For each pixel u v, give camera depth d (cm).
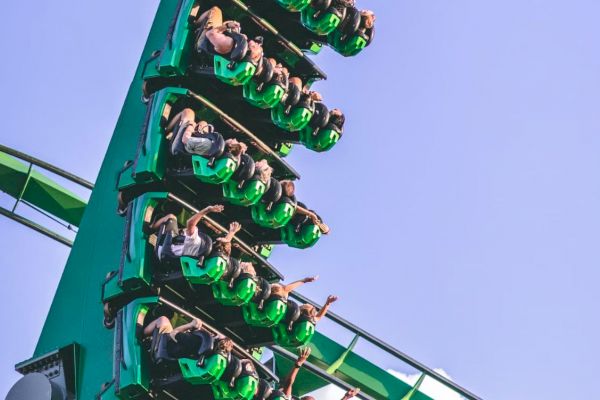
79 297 4638
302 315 4647
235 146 4434
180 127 4484
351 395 4722
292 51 4869
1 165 5278
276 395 4494
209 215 4722
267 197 4588
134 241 4416
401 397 5559
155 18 4900
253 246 4809
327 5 4756
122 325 4356
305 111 4669
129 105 4822
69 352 4525
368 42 4988
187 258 4312
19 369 4631
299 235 4728
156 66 4666
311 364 5350
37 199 5362
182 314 4409
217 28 4512
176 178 4547
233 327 4681
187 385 4481
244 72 4453
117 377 4306
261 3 4916
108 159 4791
